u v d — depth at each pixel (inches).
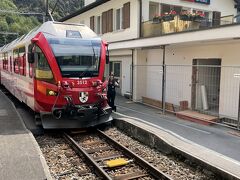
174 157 337.4
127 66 768.3
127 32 738.2
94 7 893.2
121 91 804.0
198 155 311.1
